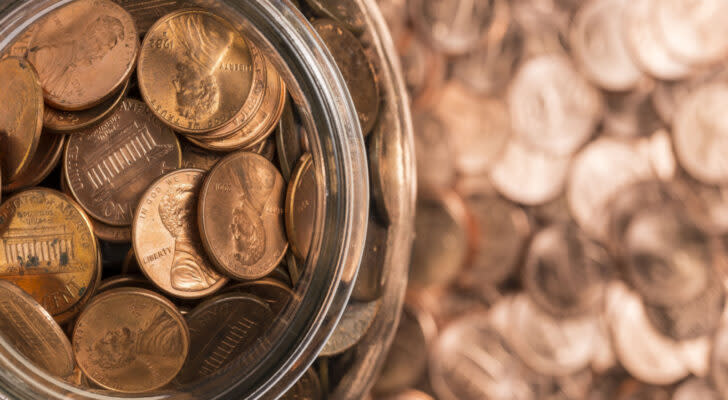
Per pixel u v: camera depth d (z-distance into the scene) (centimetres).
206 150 18
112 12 18
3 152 17
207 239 18
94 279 18
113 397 18
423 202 25
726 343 30
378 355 20
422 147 25
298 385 19
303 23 18
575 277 28
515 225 26
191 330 18
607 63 27
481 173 26
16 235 18
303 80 18
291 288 19
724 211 29
